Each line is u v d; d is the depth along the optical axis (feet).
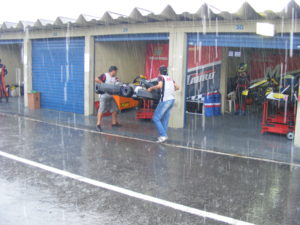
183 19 28.55
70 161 19.75
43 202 13.75
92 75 37.14
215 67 38.50
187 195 14.88
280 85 34.06
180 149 23.75
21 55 55.01
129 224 11.98
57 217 12.44
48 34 40.47
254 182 16.88
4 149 22.07
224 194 15.10
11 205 13.42
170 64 30.42
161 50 40.63
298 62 42.83
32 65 43.83
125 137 27.43
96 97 37.99
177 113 30.63
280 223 12.35
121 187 15.70
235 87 40.32
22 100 50.08
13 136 26.35
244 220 12.51
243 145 24.59
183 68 30.01
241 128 31.45
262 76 44.68
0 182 15.90
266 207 13.75
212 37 28.17
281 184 16.66
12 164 18.80
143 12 28.91
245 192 15.42
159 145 24.82
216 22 27.45
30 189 15.12
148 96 26.58
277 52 43.45
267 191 15.61
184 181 16.75
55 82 41.14
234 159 21.44
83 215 12.65
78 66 38.14
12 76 54.13
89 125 31.63
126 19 30.53
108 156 21.18
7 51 52.90
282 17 24.23
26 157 20.30
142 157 21.24
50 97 42.01
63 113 38.83
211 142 25.48
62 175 17.16
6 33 45.88
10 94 53.52
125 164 19.51
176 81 30.25
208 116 38.09
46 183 15.93
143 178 17.06
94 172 17.80
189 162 20.36
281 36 24.90
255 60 44.83
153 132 29.01
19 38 44.11
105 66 38.24
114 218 12.44
